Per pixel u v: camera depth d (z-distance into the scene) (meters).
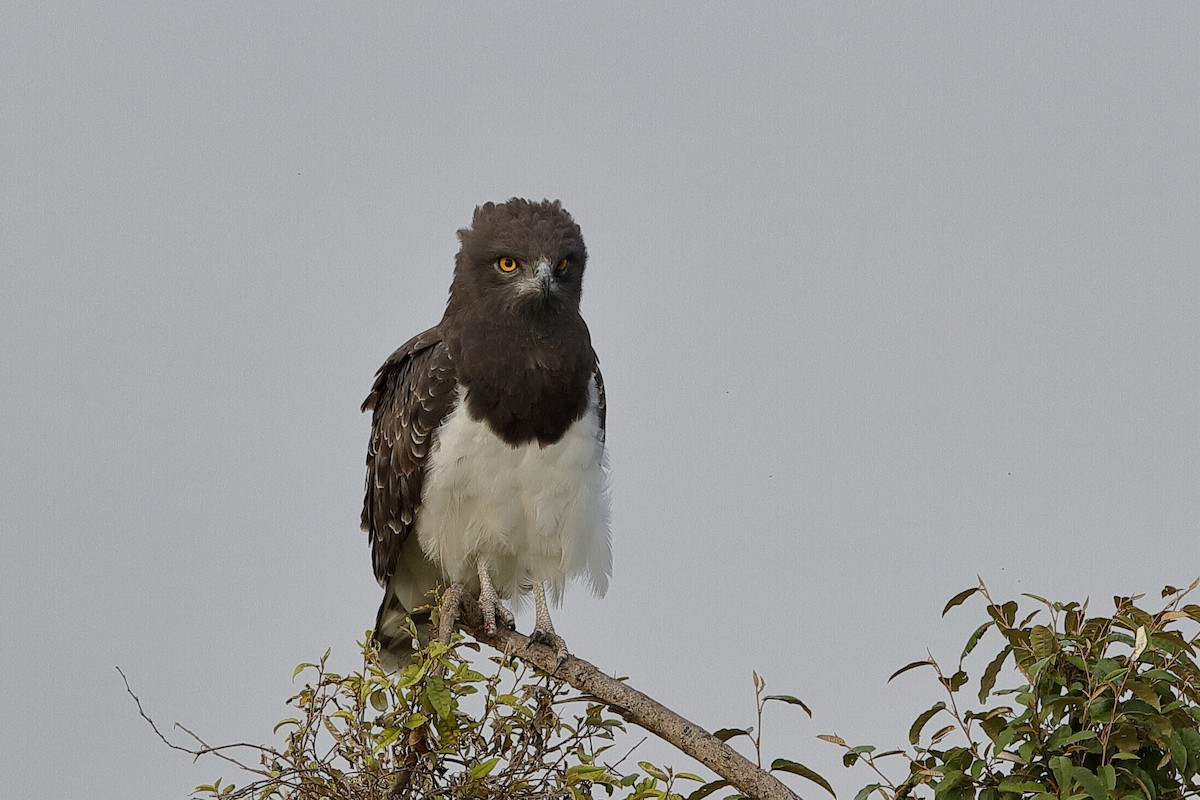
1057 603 9.65
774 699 10.53
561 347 14.81
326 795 10.47
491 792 10.45
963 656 9.85
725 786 10.50
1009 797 9.37
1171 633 9.24
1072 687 9.34
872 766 9.84
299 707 10.64
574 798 10.14
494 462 14.81
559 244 14.73
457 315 15.22
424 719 10.30
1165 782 9.41
